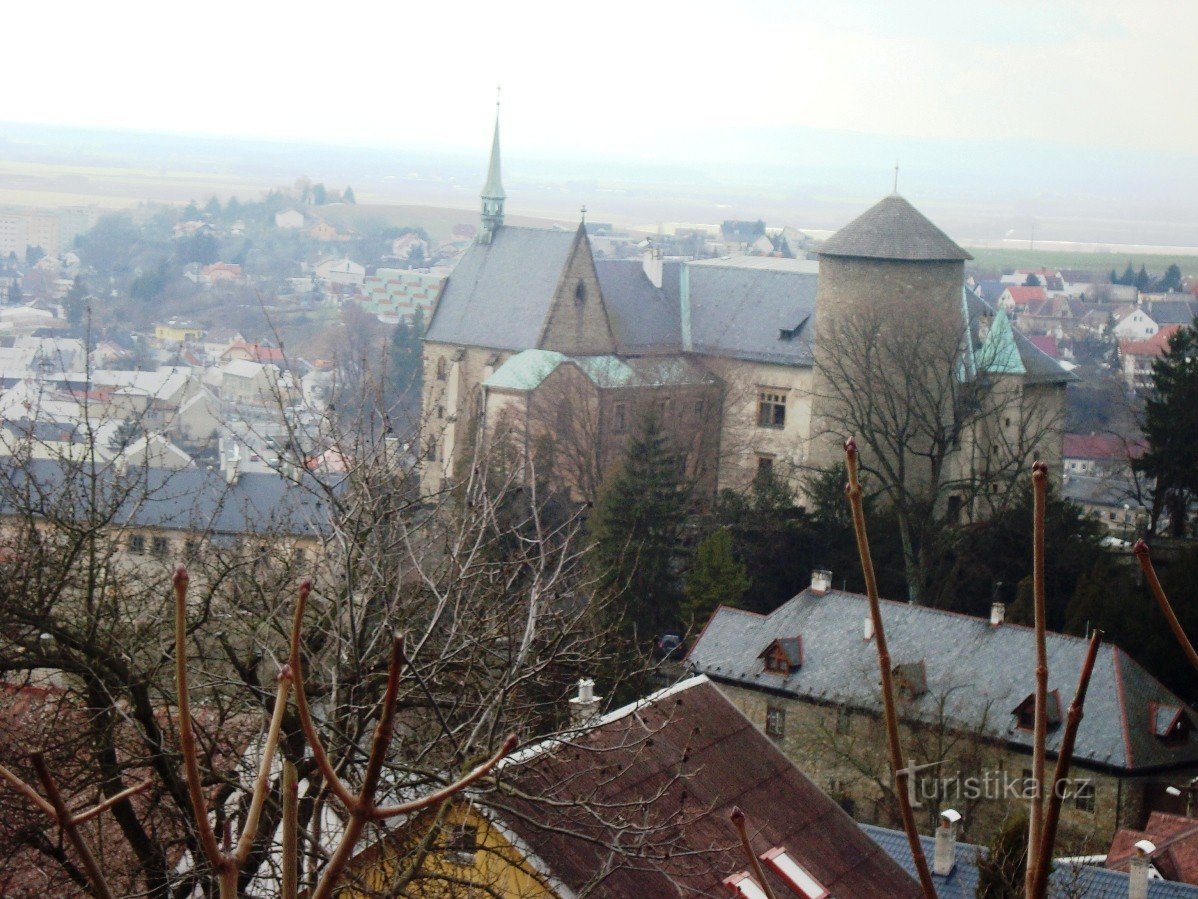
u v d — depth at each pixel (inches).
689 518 3499.0
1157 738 2137.1
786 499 3440.0
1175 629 292.5
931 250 3924.7
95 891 269.7
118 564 1023.6
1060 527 3036.4
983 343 3981.3
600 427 4542.3
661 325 5108.3
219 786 917.2
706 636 2518.5
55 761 817.5
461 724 822.5
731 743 1088.8
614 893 886.4
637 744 879.7
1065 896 1205.1
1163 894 1392.7
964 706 2185.0
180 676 259.0
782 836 1030.4
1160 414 3243.1
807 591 2522.1
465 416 4899.1
